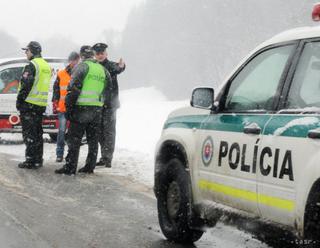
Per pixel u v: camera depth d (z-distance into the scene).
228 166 4.86
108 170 10.24
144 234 6.22
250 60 5.09
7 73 13.41
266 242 4.54
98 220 6.74
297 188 4.04
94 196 8.04
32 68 9.88
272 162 4.30
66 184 8.79
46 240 5.84
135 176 9.73
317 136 3.91
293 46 4.58
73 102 9.38
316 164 3.87
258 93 4.84
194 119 5.64
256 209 4.51
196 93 5.25
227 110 5.21
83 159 11.44
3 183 8.63
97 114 9.62
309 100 4.26
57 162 10.93
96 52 10.26
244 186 4.63
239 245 5.80
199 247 5.77
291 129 4.19
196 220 5.53
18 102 9.94
